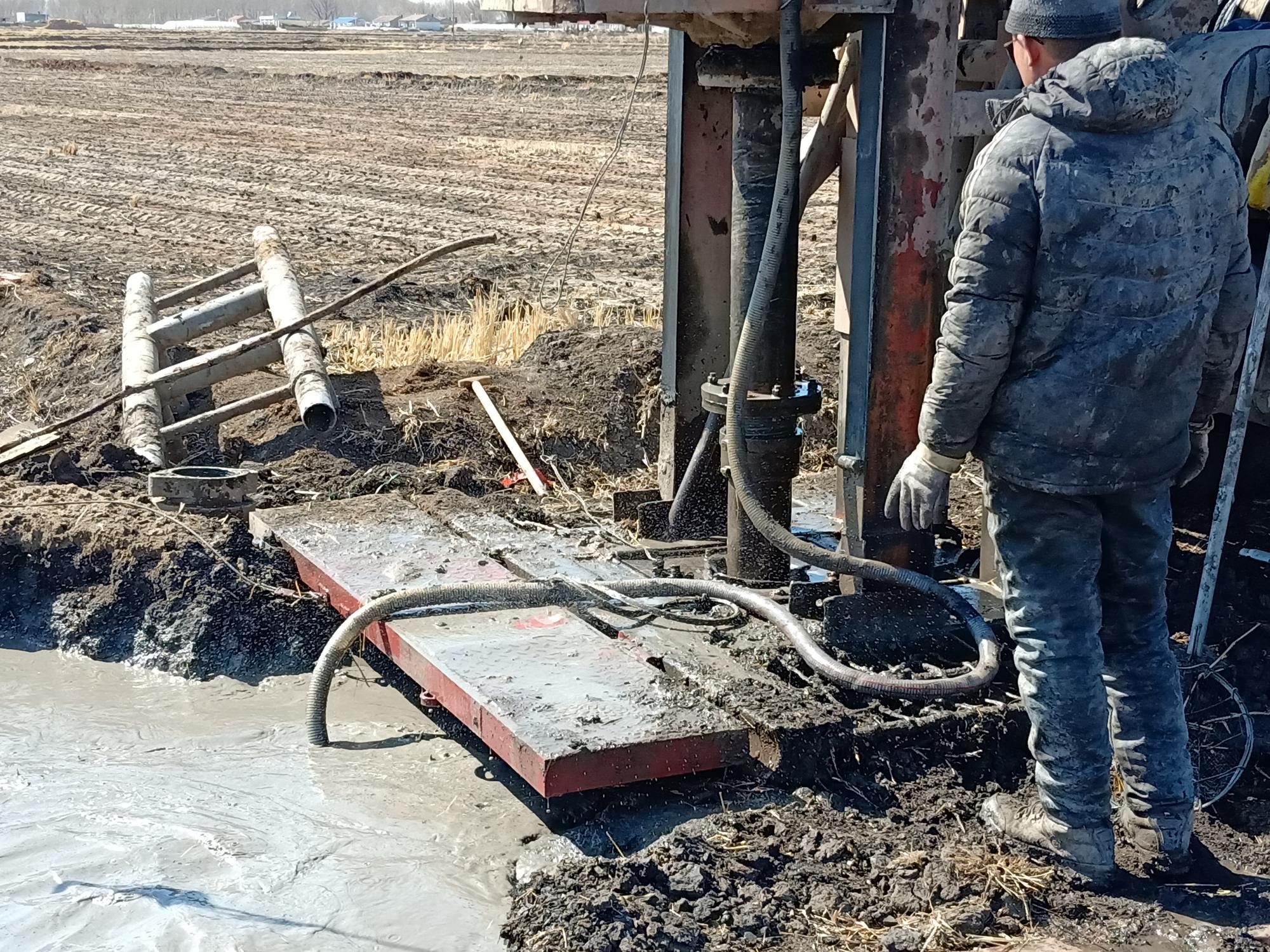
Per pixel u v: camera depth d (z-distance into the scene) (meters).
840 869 3.82
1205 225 3.47
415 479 6.83
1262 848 4.00
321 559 5.45
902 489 3.81
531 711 4.15
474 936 3.72
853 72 4.84
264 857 4.11
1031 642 3.75
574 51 64.25
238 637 5.49
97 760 4.74
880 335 4.70
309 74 43.41
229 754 4.77
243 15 189.38
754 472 5.00
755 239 4.82
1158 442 3.62
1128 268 3.40
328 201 18.45
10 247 14.04
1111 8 3.57
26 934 3.74
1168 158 3.40
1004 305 3.47
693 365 5.78
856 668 4.58
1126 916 3.67
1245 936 3.58
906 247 4.65
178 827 4.29
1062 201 3.37
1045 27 3.55
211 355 7.13
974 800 4.13
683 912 3.68
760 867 3.81
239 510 6.35
